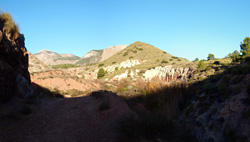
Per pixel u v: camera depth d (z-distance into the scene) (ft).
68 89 57.72
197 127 16.96
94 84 88.33
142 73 165.58
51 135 16.92
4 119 19.70
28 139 15.52
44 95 41.11
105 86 94.43
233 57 80.38
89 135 17.43
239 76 17.56
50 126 19.72
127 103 34.96
